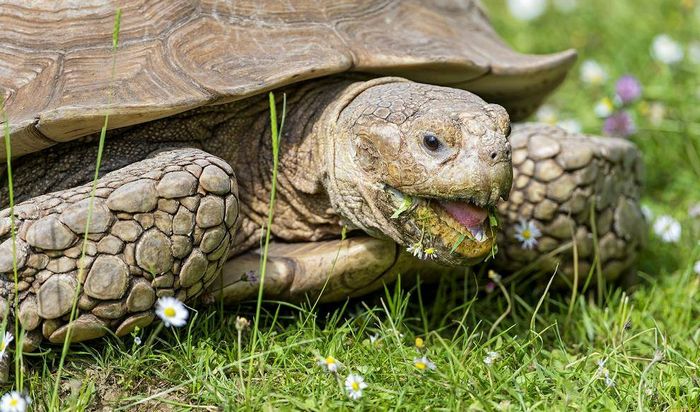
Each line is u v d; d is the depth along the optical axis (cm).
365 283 337
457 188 293
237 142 342
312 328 314
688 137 507
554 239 379
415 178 299
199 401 285
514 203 377
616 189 390
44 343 298
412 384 289
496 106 311
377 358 303
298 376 297
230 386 288
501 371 301
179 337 309
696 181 487
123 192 288
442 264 317
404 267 340
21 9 325
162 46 317
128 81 306
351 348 313
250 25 333
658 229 433
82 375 293
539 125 400
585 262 388
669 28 625
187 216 296
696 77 564
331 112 332
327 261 326
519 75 384
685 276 382
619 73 583
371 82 340
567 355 323
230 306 333
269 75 314
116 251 287
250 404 275
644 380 297
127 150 325
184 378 295
